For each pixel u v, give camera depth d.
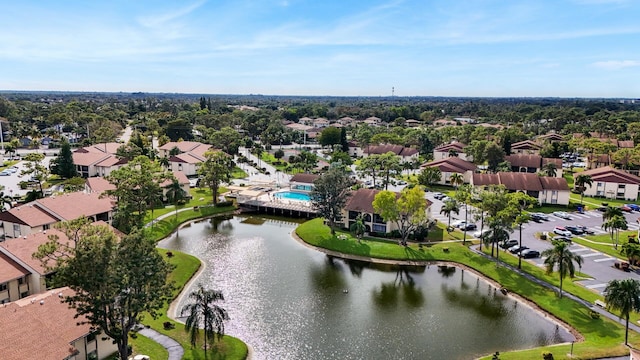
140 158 134.62
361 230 96.56
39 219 87.56
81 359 49.38
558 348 56.03
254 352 56.69
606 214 96.75
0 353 40.31
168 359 52.41
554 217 114.38
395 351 57.19
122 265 44.06
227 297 72.19
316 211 114.81
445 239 97.25
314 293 74.38
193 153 180.12
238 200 128.62
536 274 78.38
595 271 78.81
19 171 162.62
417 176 158.12
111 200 103.50
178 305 68.69
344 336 60.72
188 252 92.56
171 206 123.19
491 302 71.56
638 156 155.75
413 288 77.00
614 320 62.25
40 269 62.25
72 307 44.47
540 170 156.50
